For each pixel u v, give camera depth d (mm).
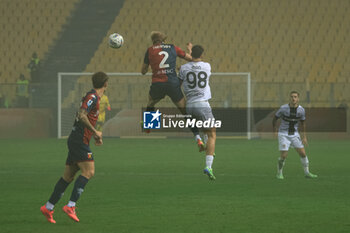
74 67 109188
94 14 121125
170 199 29406
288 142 38094
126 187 34125
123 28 117062
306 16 117125
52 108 90812
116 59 110250
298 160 51781
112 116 93562
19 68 109562
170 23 117438
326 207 26859
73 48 113375
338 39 113000
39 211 25938
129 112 90875
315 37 113375
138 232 21312
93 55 111750
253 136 88375
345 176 39656
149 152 60750
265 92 99625
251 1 120375
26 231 21516
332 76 105312
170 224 22797
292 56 109562
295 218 24062
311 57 109250
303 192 31891
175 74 37719
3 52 113125
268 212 25531
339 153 59531
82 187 22828
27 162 49969
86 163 22875
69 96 95188
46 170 43750
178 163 49031
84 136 22750
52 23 119250
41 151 61656
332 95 91500
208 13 119250
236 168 45000
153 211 25828
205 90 37094
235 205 27469
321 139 85312
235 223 22984
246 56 109812
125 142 77500
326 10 118000
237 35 114312
